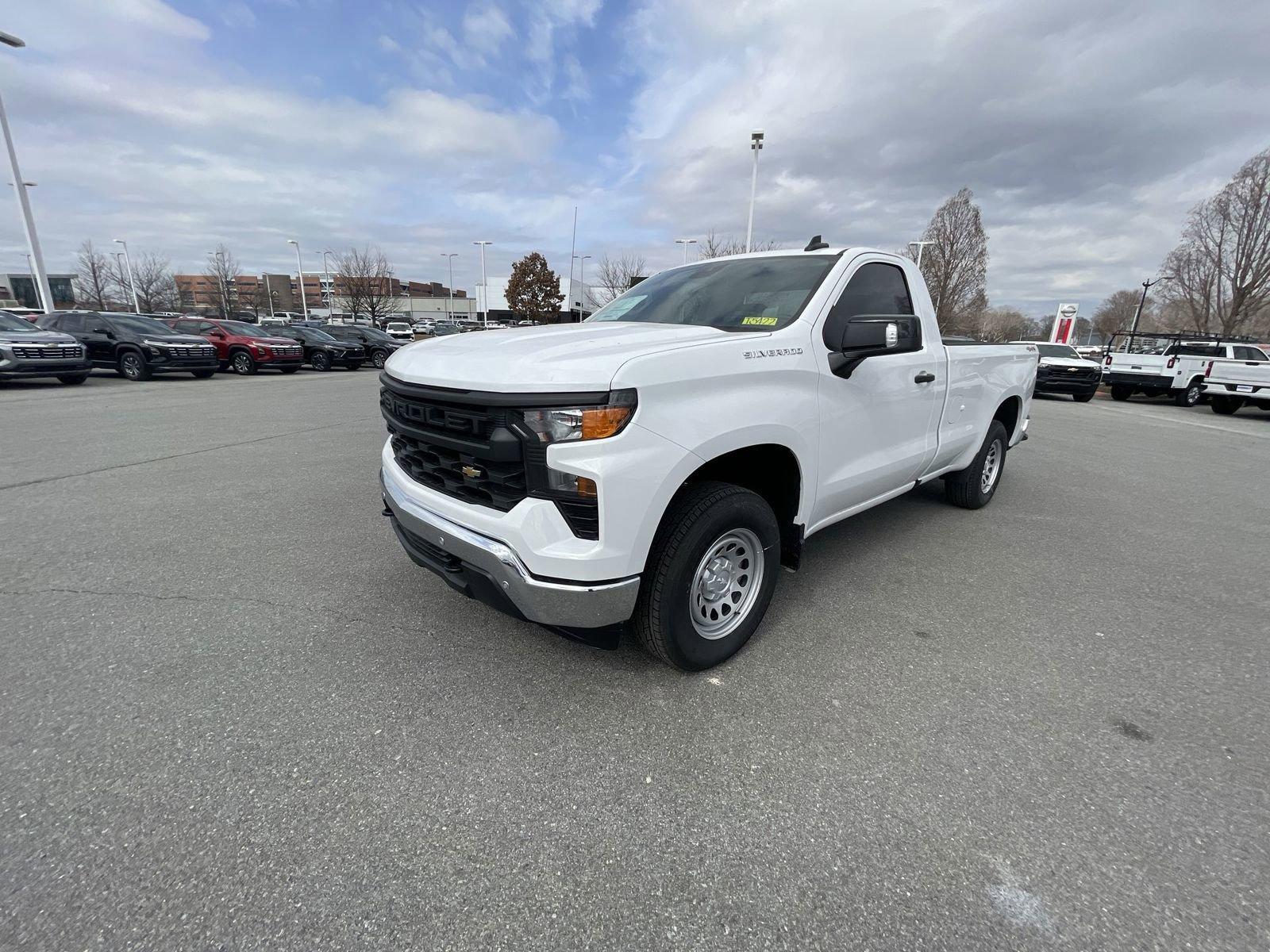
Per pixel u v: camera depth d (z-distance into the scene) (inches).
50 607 125.1
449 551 94.4
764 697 98.9
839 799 77.7
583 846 70.3
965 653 114.1
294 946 58.3
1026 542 177.3
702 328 115.6
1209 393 592.4
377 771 81.0
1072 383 688.4
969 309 1585.9
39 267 841.5
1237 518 209.3
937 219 1567.4
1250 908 63.6
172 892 63.4
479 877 66.1
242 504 196.5
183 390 551.8
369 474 238.2
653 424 84.6
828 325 118.7
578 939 59.8
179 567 145.6
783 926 61.4
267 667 104.4
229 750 84.4
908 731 91.1
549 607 86.0
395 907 62.5
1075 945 59.7
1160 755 87.0
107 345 636.1
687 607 97.4
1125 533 187.9
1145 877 67.1
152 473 236.5
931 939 60.2
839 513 132.0
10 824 71.0
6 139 796.6
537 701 96.7
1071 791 79.7
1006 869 68.0
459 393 89.5
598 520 82.6
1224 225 1155.9
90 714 91.3
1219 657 114.8
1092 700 100.3
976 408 180.2
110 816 72.7
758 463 116.3
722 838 71.7
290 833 71.0
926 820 74.8
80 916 60.4
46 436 310.7
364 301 2299.5
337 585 136.4
